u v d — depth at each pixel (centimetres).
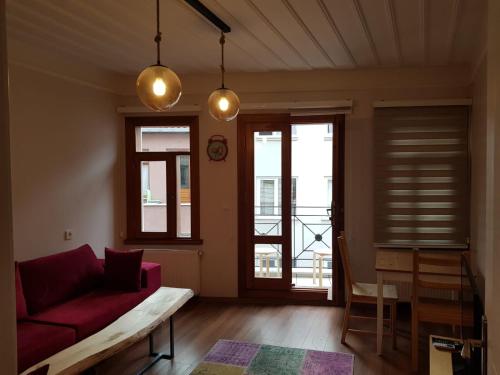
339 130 493
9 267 70
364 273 491
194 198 526
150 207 539
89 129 469
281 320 449
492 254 159
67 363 249
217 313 472
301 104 493
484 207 338
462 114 457
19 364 260
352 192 493
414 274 335
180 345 384
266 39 373
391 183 475
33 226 390
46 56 405
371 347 379
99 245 488
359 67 477
